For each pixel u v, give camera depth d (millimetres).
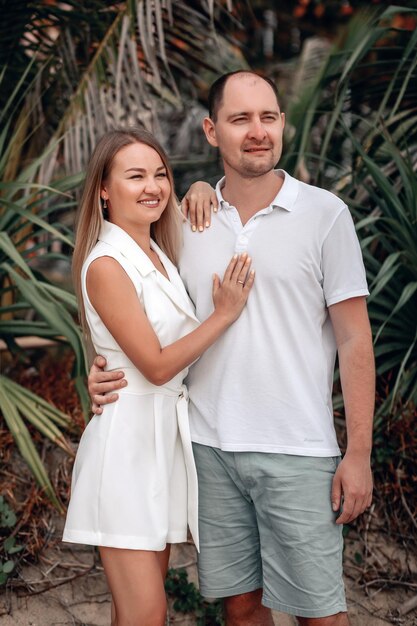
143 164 2330
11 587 3176
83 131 4211
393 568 3270
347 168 4172
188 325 2396
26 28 4480
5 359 4262
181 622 3160
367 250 3592
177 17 4574
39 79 4355
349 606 3180
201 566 2510
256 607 2576
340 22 7559
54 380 4164
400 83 3973
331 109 4238
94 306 2311
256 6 7551
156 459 2301
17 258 3293
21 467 3598
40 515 3402
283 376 2301
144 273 2314
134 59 4137
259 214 2328
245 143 2289
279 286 2297
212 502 2451
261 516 2373
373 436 3434
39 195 4254
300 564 2289
